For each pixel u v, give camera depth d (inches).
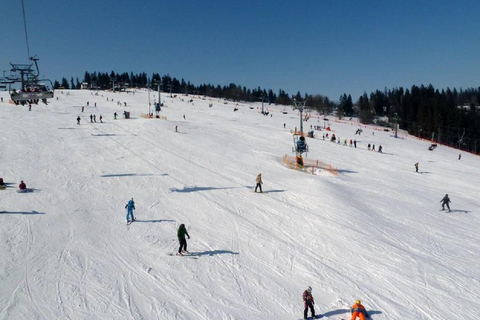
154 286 514.9
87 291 493.4
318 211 847.1
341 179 1268.5
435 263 635.5
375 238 723.4
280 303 493.7
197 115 3004.4
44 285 502.9
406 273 589.0
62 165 1167.6
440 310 493.7
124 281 523.2
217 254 620.7
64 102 3196.4
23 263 558.3
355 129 3208.7
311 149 1840.6
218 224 754.8
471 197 1205.1
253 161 1403.8
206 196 933.8
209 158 1397.6
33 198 854.5
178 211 821.2
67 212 779.4
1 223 703.7
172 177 1101.7
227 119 2854.3
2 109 2422.5
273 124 2812.5
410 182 1366.9
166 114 2901.1
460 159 2128.4
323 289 532.7
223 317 455.5
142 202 870.4
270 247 657.6
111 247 629.3
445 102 5108.3
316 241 690.8
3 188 908.6
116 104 3339.1
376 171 1504.7
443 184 1380.4
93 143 1521.9
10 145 1401.3
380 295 522.9
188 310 465.1
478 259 674.2
